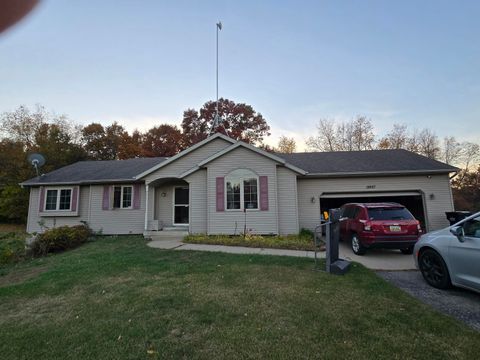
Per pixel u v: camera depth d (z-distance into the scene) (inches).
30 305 202.5
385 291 213.5
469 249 201.5
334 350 133.8
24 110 1288.1
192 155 596.7
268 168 525.0
